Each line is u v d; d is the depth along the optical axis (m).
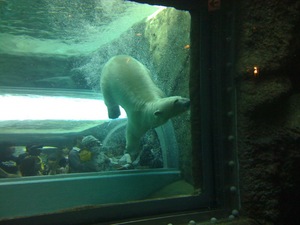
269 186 3.13
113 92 6.13
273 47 3.15
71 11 7.70
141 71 6.00
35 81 9.76
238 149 3.28
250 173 3.17
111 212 2.85
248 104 3.15
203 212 3.24
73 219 2.67
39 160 6.03
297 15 3.15
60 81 9.94
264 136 3.18
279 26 3.15
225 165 3.42
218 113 3.45
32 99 8.34
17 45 9.34
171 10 6.07
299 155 3.08
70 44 9.67
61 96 9.20
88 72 10.12
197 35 3.55
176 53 5.90
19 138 6.51
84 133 7.31
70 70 10.23
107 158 5.96
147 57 7.13
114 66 6.05
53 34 9.02
